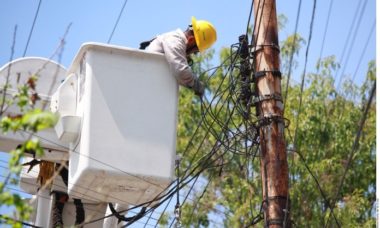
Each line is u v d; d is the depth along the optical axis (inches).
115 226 522.0
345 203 761.0
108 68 454.9
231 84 493.7
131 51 458.6
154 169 448.8
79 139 451.8
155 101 456.8
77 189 457.1
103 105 450.0
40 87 499.2
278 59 484.7
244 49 493.4
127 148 448.1
